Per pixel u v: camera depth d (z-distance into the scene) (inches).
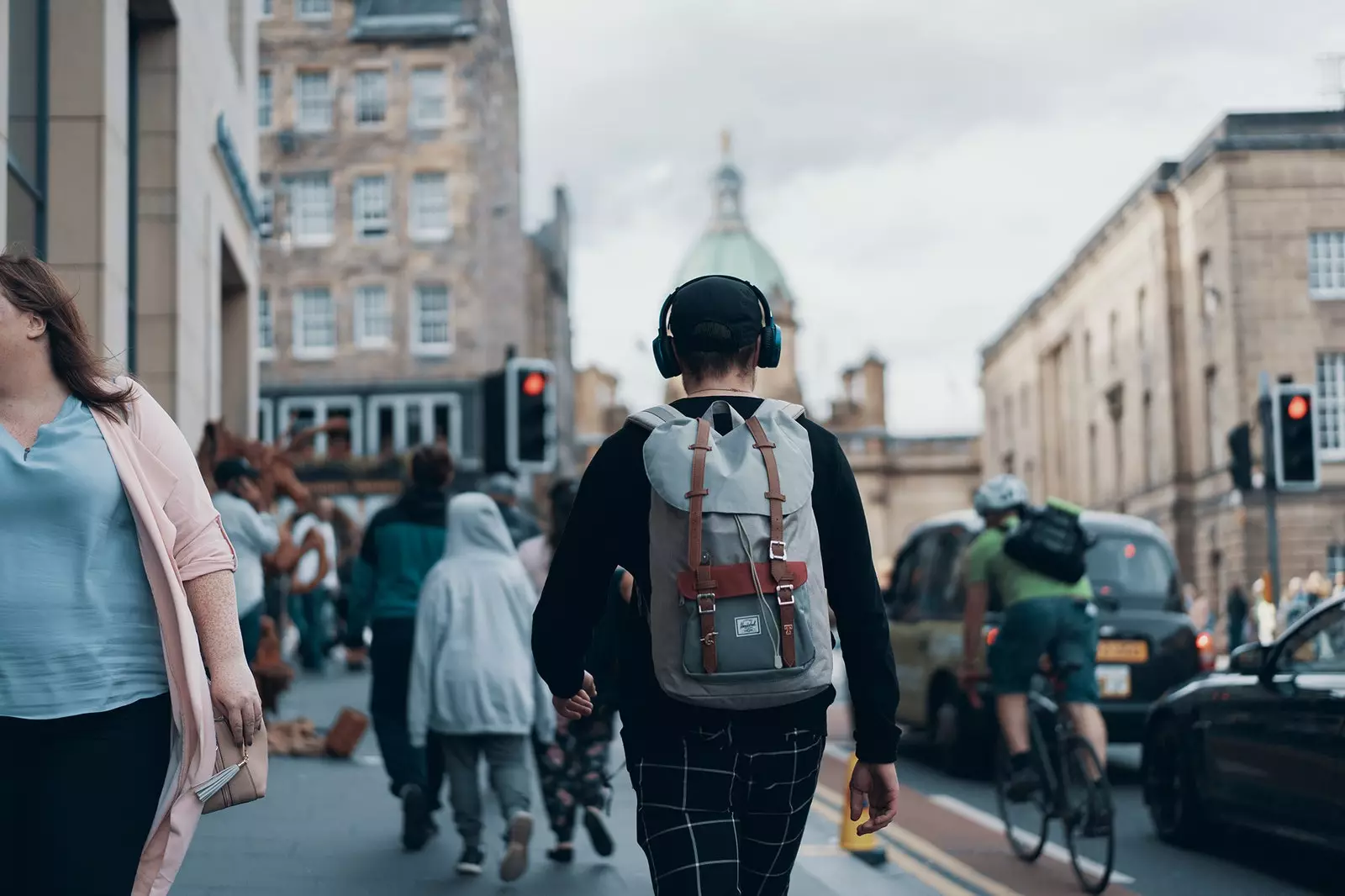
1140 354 1804.9
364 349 1770.4
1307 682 290.4
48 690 112.5
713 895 109.3
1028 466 2482.8
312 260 1777.8
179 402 553.0
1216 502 1549.0
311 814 336.5
